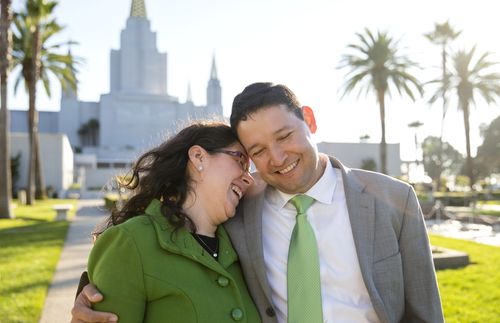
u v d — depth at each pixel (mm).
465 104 37406
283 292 2135
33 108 29641
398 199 2133
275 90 2074
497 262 8672
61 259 9133
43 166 43688
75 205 29469
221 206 2184
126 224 1983
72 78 33438
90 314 1816
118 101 84750
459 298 5926
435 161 84688
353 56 33312
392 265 2049
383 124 32406
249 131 2057
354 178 2197
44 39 30531
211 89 104438
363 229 2070
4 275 7426
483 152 69688
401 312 2068
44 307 5699
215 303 1968
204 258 2025
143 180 2201
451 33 37906
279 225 2217
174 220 2047
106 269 1896
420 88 32656
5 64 20094
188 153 2180
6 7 20109
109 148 79125
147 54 87812
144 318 1943
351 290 2061
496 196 38188
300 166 2072
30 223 16938
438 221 21141
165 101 86500
